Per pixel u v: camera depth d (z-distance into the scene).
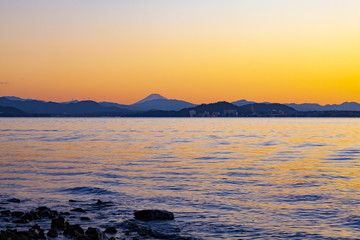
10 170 37.47
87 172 36.09
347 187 27.84
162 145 71.56
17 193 25.72
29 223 17.98
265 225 18.09
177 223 18.39
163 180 31.19
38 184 29.30
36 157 49.91
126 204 22.38
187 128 161.00
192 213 20.31
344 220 18.84
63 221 17.58
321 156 51.31
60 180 31.30
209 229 17.44
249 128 160.62
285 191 26.25
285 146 69.00
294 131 132.25
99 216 19.58
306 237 16.33
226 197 24.25
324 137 97.00
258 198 23.98
